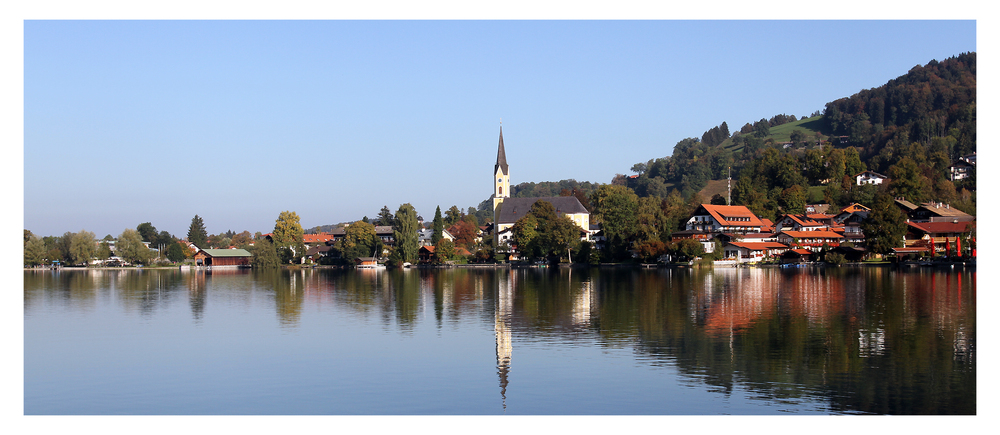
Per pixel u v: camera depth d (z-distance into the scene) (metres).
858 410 34.00
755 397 36.31
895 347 47.47
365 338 54.62
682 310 68.94
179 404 36.62
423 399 36.88
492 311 71.56
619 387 38.47
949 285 91.56
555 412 34.47
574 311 70.00
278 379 41.22
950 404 34.84
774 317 62.59
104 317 69.81
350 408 35.53
